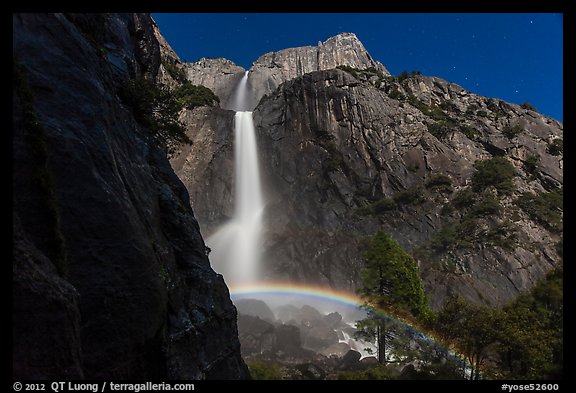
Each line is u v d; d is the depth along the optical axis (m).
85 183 12.20
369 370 27.34
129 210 13.84
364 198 85.06
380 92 98.44
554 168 99.12
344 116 91.00
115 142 15.04
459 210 83.94
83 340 11.39
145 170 18.52
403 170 88.06
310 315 56.22
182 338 15.90
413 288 32.69
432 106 113.25
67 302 9.76
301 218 82.44
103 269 12.23
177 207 20.78
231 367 19.12
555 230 80.06
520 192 88.75
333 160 86.88
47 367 9.02
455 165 91.00
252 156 88.38
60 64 12.73
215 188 83.12
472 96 120.62
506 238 76.44
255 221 82.69
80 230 11.84
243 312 53.59
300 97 92.38
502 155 100.88
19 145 10.49
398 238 78.75
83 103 13.09
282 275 75.94
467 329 26.89
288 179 86.25
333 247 77.75
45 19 12.77
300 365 32.94
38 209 10.59
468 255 74.00
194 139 86.62
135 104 23.11
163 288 14.86
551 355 22.64
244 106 163.50
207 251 22.64
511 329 24.34
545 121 112.69
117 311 12.42
